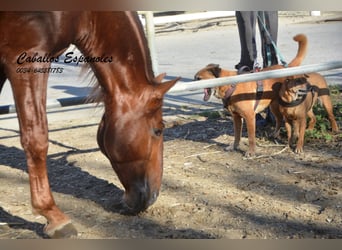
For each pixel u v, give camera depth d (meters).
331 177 4.07
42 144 3.18
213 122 5.71
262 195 3.82
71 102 4.26
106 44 3.29
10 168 4.63
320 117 5.28
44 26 3.10
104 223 3.52
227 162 4.47
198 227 3.43
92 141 5.30
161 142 3.41
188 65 9.91
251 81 4.35
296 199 3.74
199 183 4.06
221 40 13.85
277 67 4.73
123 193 3.96
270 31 5.25
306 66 4.44
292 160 4.45
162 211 3.63
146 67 3.37
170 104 6.71
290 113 4.52
